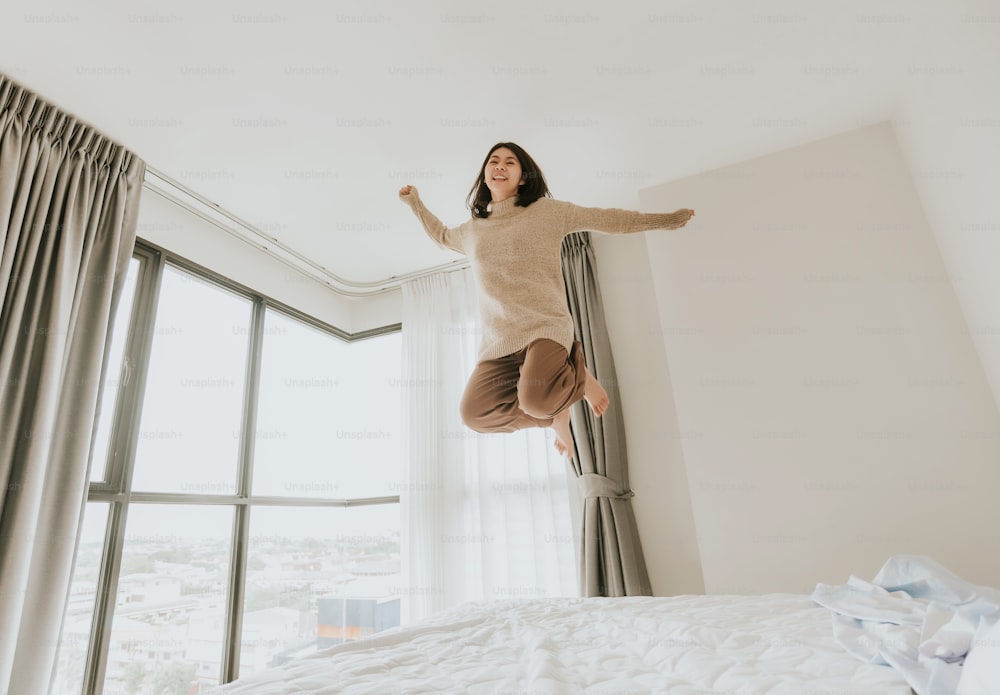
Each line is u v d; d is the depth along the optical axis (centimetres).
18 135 181
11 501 162
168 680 223
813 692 71
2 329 169
